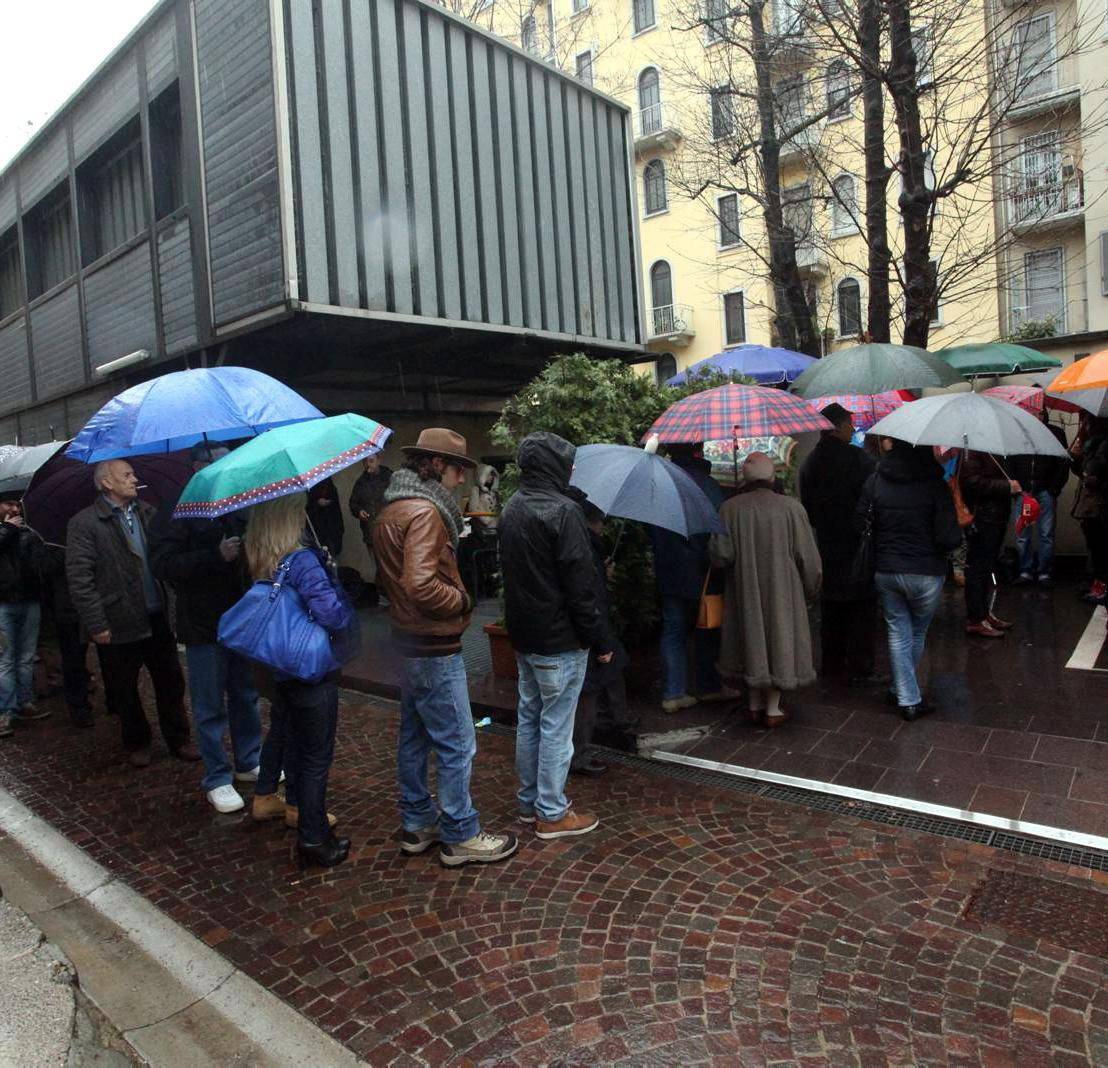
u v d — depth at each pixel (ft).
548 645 11.69
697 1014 8.29
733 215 55.62
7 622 18.57
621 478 13.66
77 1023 8.60
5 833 13.69
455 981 9.07
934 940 9.29
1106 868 10.59
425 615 10.89
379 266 26.48
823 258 57.88
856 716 16.21
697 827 12.32
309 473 10.14
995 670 18.40
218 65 25.71
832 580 17.87
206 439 14.23
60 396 38.22
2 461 19.92
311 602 11.05
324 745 11.60
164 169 29.86
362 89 26.13
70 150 35.35
